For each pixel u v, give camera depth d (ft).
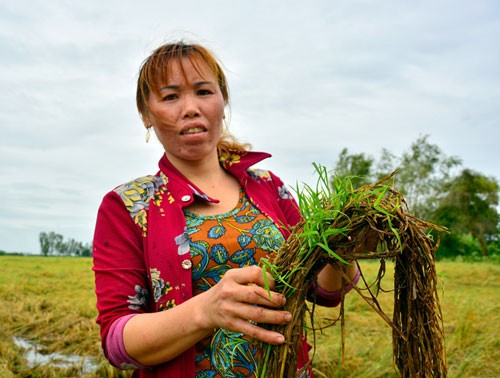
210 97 5.44
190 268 5.01
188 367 4.80
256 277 4.24
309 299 5.57
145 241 5.12
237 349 4.98
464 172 96.12
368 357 14.21
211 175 5.79
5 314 22.56
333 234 4.42
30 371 15.60
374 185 4.66
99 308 4.99
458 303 21.21
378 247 4.69
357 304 21.15
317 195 4.61
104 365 15.25
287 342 4.35
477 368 13.17
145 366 4.72
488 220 94.79
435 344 4.73
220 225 5.31
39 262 51.65
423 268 4.68
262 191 5.92
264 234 5.36
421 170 96.37
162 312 4.54
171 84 5.32
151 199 5.35
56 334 19.99
